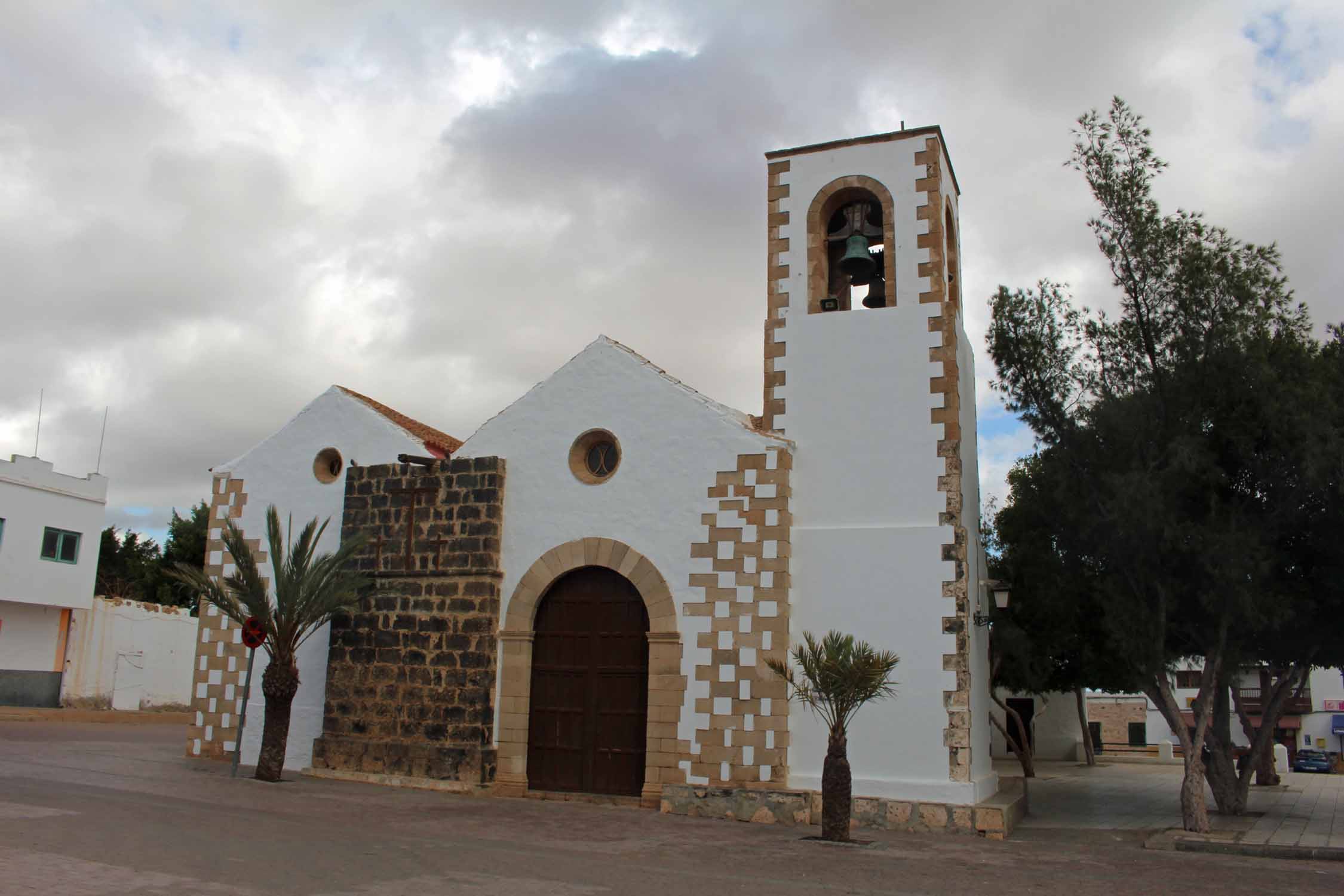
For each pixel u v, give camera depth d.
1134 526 16.30
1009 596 21.47
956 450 17.52
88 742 24.38
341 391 21.91
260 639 18.56
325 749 19.56
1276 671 21.58
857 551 17.61
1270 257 17.39
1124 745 55.09
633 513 18.64
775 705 17.06
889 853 14.05
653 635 17.94
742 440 18.16
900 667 16.91
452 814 15.74
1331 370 17.00
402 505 20.12
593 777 18.30
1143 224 17.50
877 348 18.45
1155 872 13.24
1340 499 16.14
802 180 19.86
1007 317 18.11
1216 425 16.94
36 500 36.91
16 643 36.44
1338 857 14.49
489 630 18.95
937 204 18.78
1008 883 12.05
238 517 22.23
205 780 17.80
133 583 52.19
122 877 9.69
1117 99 18.11
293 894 9.48
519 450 19.78
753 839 14.85
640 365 19.23
